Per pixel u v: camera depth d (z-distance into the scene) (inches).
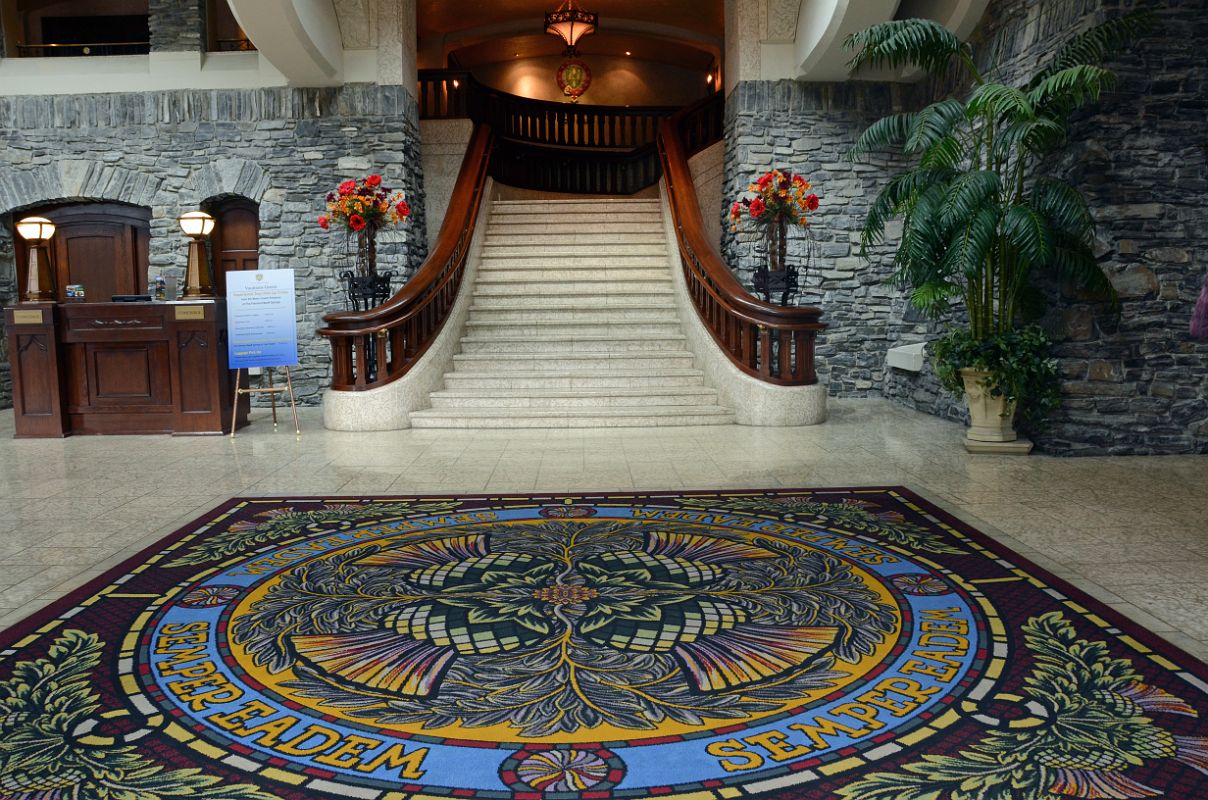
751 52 346.9
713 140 415.5
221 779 79.6
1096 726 87.7
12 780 79.4
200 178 354.6
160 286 285.9
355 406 284.7
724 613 120.7
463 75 409.7
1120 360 230.5
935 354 251.3
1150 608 121.3
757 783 78.1
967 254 208.4
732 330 303.4
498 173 475.8
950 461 227.6
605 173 526.9
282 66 326.3
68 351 281.7
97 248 374.6
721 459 231.9
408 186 359.3
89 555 150.9
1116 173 225.3
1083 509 176.4
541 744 85.5
